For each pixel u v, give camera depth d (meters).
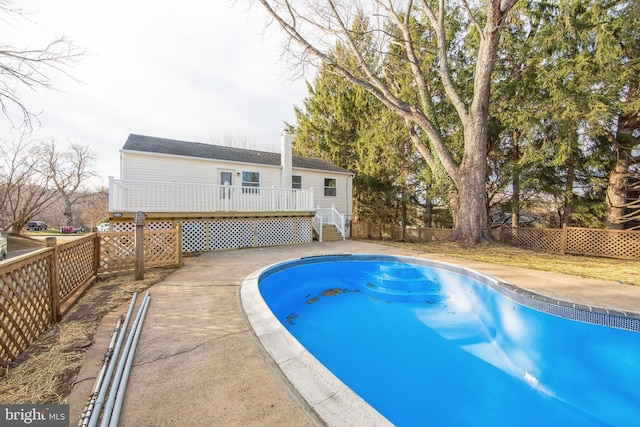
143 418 1.74
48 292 3.19
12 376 2.18
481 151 9.86
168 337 2.87
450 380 3.51
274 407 1.85
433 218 18.28
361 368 3.73
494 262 7.00
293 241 11.35
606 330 3.50
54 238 3.31
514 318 4.40
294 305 5.94
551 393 3.33
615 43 8.59
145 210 8.23
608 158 10.47
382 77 14.80
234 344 2.73
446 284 6.75
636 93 9.11
